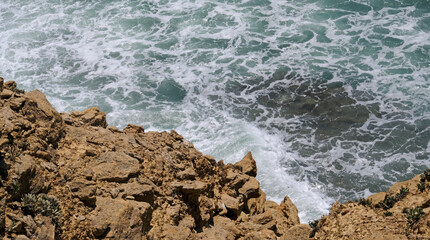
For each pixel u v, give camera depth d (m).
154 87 38.16
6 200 11.61
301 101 36.72
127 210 13.42
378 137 33.47
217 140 32.91
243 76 39.31
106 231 12.94
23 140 13.62
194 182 17.03
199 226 16.75
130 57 41.53
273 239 16.81
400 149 32.53
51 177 13.48
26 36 43.84
